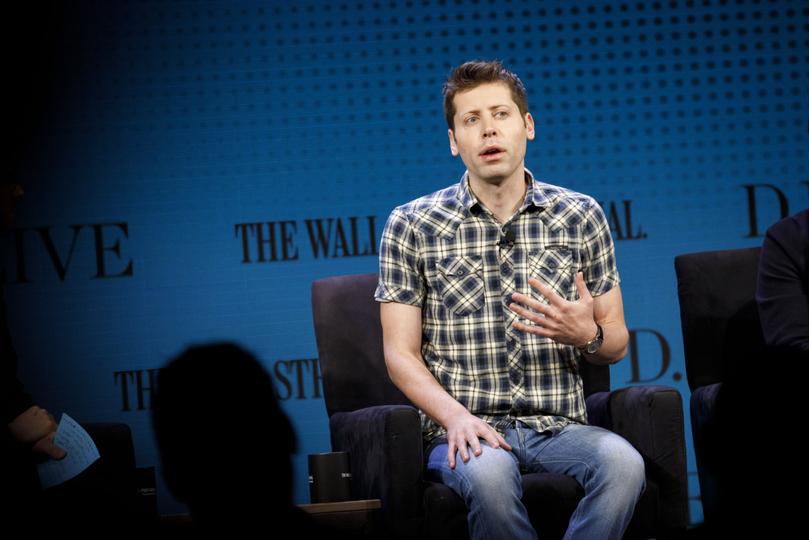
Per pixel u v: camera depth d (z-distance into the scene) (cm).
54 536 738
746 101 1173
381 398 891
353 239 1168
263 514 800
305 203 1166
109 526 771
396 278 804
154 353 1153
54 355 1147
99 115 1161
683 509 726
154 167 1161
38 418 707
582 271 815
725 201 1169
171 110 1164
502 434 774
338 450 836
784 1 1172
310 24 1173
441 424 730
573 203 820
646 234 1167
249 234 1163
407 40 1173
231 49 1170
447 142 1175
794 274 850
